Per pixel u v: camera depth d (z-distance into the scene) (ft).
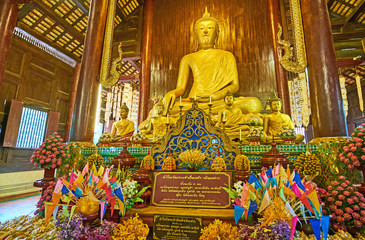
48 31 30.35
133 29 32.37
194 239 8.07
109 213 9.30
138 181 10.17
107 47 18.75
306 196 6.32
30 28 28.40
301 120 32.78
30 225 10.43
